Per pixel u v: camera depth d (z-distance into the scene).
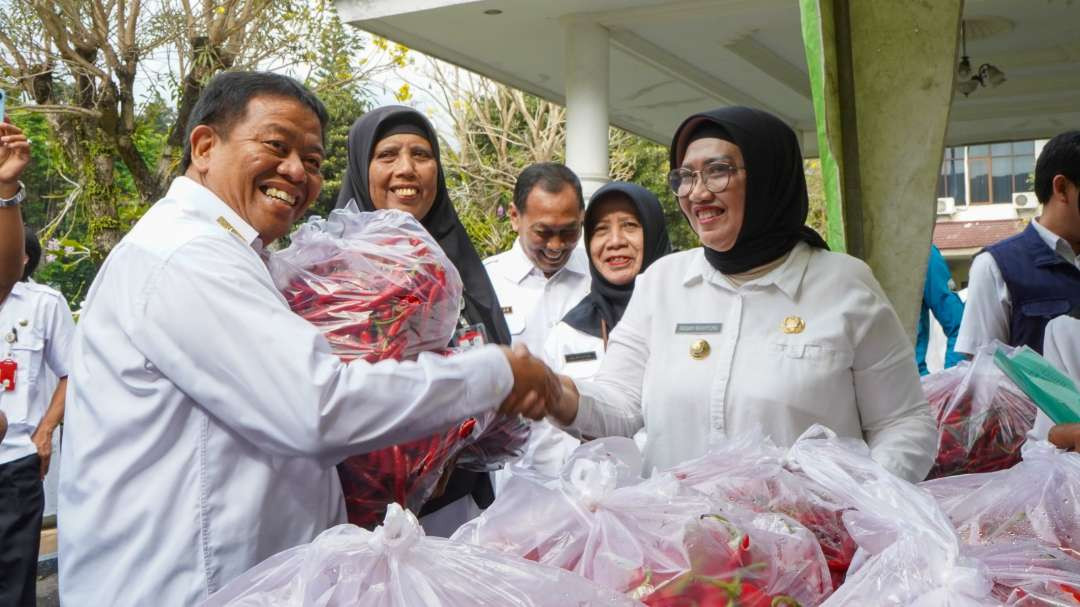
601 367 2.82
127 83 10.66
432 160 3.40
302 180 2.22
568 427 2.53
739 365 2.53
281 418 1.89
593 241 4.04
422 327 2.19
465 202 15.58
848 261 2.54
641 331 2.76
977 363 3.36
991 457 3.26
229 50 10.66
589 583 1.63
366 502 2.25
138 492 2.00
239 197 2.18
